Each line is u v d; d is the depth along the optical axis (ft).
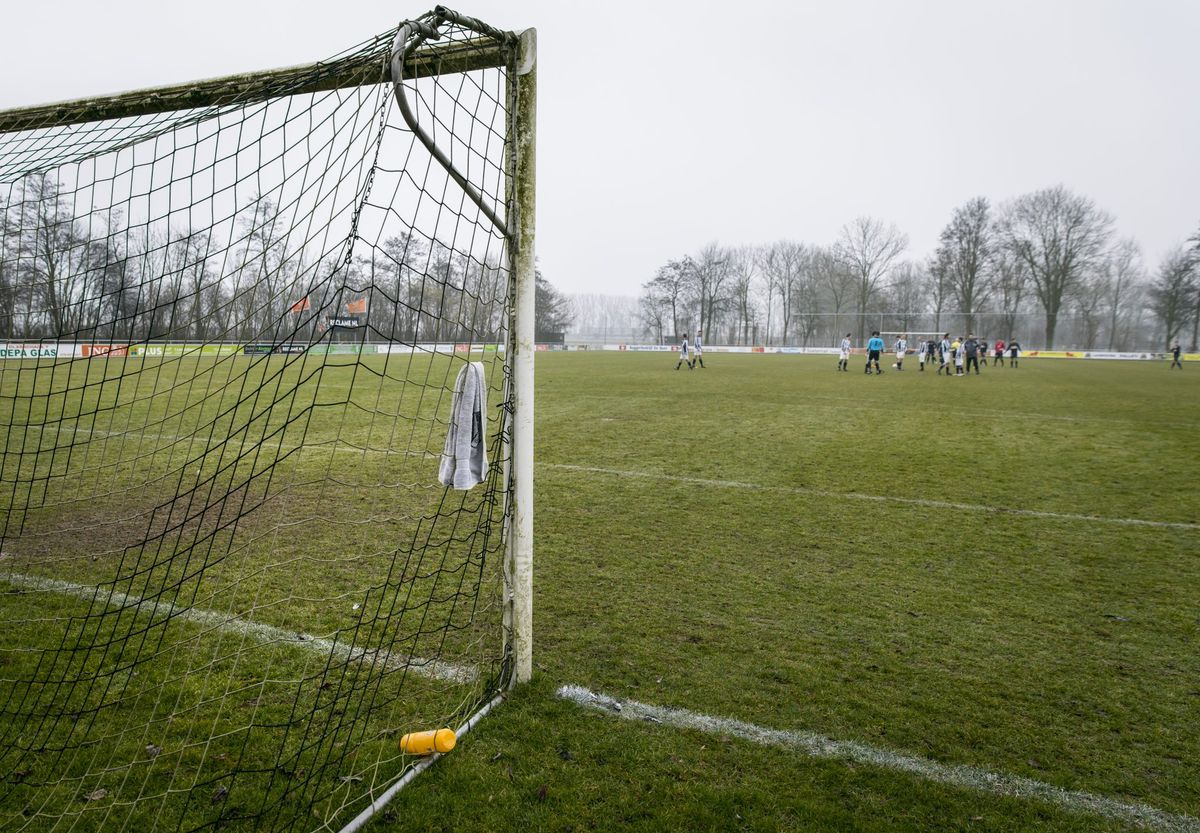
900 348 88.12
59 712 8.50
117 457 24.35
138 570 13.35
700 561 14.30
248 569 13.51
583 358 122.93
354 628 10.91
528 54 8.22
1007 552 15.14
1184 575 13.83
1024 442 29.55
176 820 6.71
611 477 22.09
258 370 57.26
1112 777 7.64
